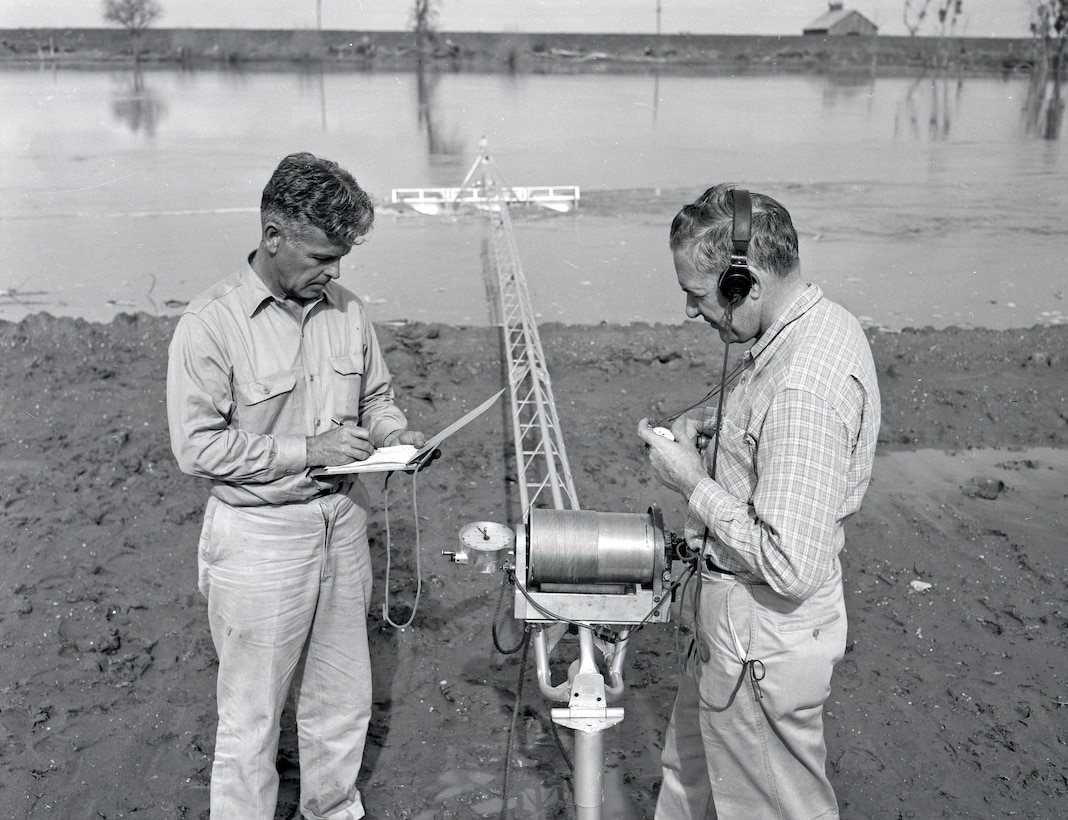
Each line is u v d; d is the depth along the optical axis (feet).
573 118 66.44
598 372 24.11
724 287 7.01
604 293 32.30
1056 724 12.14
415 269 35.09
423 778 11.44
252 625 8.90
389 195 46.37
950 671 13.21
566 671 13.38
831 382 6.88
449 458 19.57
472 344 25.62
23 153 53.88
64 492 18.02
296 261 8.32
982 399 22.13
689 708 8.91
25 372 23.34
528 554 7.84
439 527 16.97
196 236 38.88
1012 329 26.45
